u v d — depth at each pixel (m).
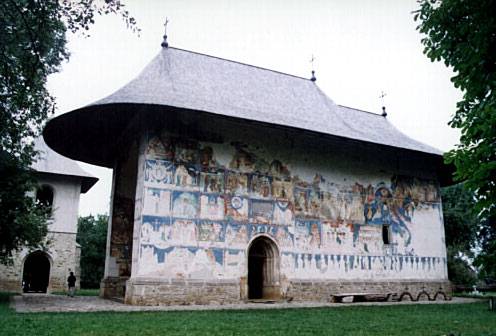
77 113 17.02
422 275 22.20
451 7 7.57
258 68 23.38
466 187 6.35
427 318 12.52
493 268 6.44
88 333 8.61
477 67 7.12
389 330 9.92
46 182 30.67
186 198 16.95
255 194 18.48
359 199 21.25
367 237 21.02
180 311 13.41
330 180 20.62
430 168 24.20
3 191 18.27
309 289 18.86
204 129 18.00
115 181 20.91
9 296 21.09
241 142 18.70
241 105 19.53
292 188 19.48
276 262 18.38
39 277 30.80
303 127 18.91
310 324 10.73
